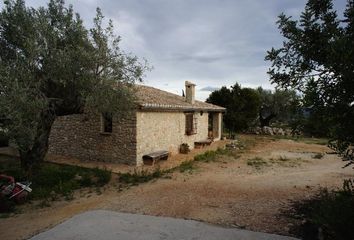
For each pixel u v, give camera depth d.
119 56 9.95
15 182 8.42
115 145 13.05
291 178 10.38
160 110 14.14
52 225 6.38
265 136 28.00
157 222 6.27
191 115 18.25
